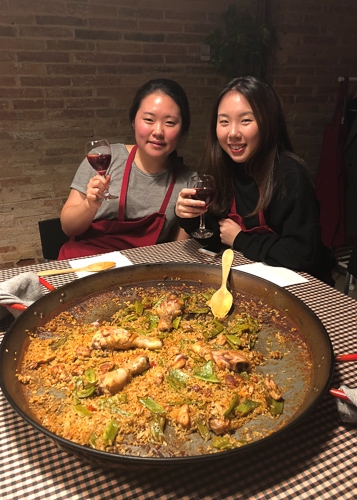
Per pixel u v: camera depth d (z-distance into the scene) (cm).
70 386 96
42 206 365
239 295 133
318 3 376
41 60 323
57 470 79
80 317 124
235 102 174
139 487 75
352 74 418
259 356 107
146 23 347
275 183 182
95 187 189
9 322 126
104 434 82
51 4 313
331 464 79
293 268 166
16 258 372
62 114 344
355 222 362
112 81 352
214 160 202
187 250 183
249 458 80
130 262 168
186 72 376
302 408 83
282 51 380
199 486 75
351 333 120
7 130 330
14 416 91
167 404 90
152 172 228
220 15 371
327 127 369
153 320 125
